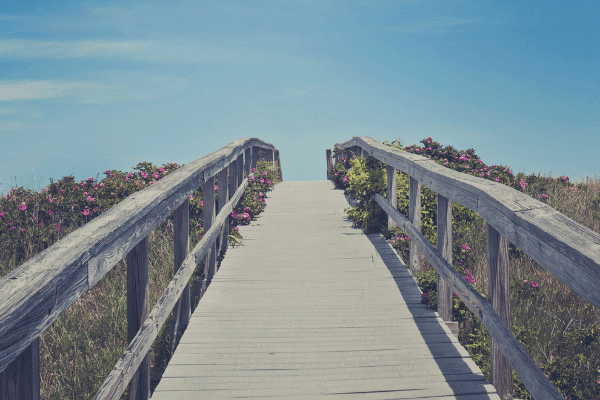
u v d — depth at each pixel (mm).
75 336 4648
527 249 2193
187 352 3551
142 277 2828
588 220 7109
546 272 5656
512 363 2541
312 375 3229
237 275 5160
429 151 9922
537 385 2227
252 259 5699
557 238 1910
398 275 5090
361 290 4707
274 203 9398
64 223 7520
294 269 5328
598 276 1633
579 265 1750
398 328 3908
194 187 4203
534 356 4137
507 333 2652
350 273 5176
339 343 3670
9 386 1574
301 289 4754
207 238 4676
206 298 4551
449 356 3457
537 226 2084
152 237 6984
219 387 3100
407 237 5965
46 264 1767
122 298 5289
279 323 4020
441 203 3980
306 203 9359
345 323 4008
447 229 3965
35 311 1570
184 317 4008
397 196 6688
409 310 4254
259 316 4156
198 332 3869
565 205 7934
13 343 1456
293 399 2955
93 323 4922
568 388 3691
